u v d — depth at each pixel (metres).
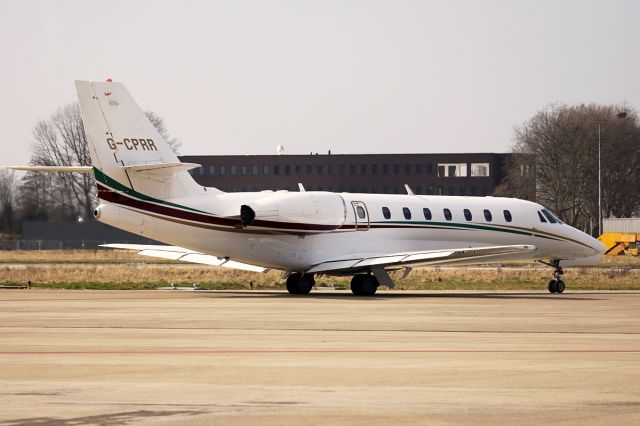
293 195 59.94
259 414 19.48
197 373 24.62
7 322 38.31
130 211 54.88
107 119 54.16
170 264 111.75
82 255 135.75
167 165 52.81
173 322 38.53
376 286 61.00
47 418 19.08
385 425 18.50
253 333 34.47
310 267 60.53
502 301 53.72
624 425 18.52
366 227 62.66
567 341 32.25
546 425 18.50
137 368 25.47
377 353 28.72
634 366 26.00
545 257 70.38
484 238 67.44
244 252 58.66
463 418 19.12
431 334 34.44
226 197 58.09
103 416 19.28
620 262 122.75
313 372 24.84
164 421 18.81
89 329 35.62
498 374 24.56
